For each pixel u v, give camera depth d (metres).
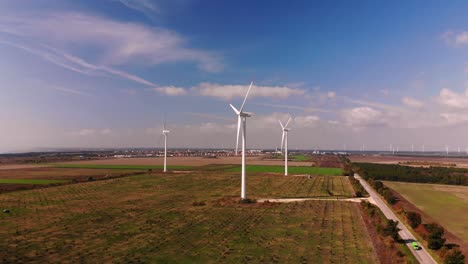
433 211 73.19
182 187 106.56
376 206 76.31
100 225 56.69
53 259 40.22
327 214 66.75
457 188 116.69
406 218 61.38
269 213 67.38
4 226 55.66
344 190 103.31
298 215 65.62
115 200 81.62
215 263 39.19
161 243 46.75
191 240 48.25
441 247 44.34
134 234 51.28
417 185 124.06
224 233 52.09
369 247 45.41
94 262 39.34
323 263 39.38
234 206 74.69
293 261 40.00
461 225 60.25
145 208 71.88
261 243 47.03
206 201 81.00
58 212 67.00
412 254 43.41
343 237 50.22
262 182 122.19
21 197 84.88
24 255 41.59
